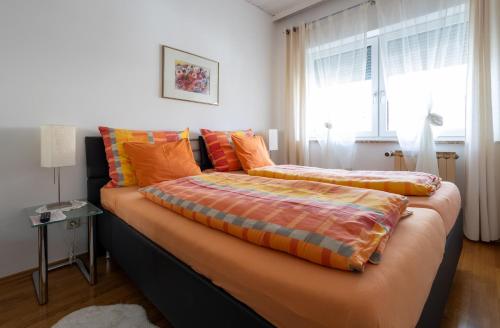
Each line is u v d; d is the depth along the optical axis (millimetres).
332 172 1941
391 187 1464
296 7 3207
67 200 1840
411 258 723
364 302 529
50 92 1735
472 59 2115
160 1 2303
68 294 1438
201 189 1290
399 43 2521
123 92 2090
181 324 953
